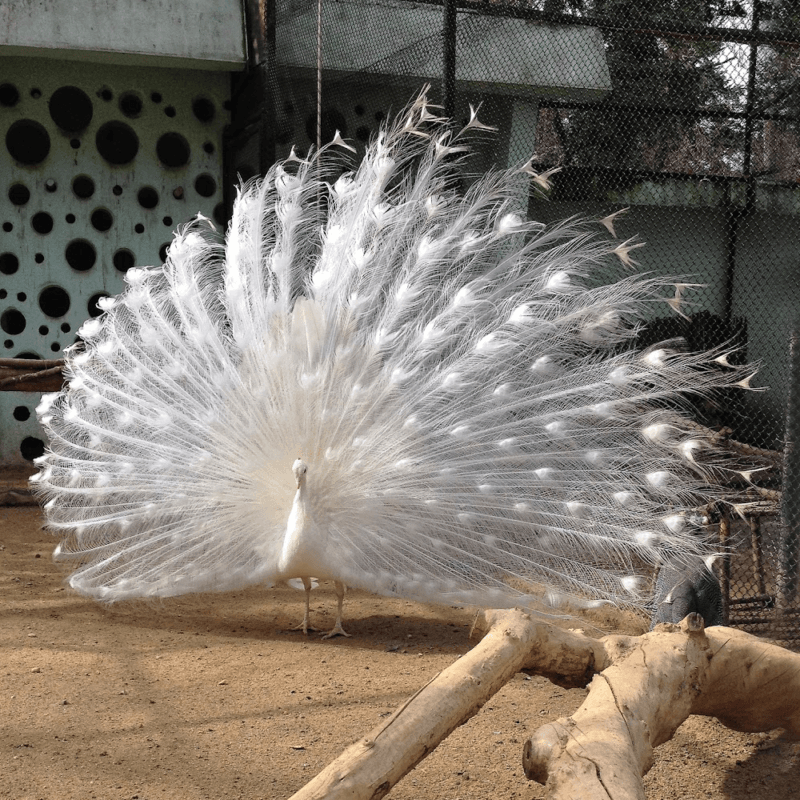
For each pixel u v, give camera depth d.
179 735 2.60
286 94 5.47
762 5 3.78
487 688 2.19
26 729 2.60
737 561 3.40
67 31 5.69
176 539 3.46
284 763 2.46
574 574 3.27
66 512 3.70
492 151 4.44
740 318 4.20
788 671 2.39
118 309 3.78
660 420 3.37
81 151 6.34
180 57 5.89
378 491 3.32
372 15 4.89
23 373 4.93
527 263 3.58
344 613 3.76
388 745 1.96
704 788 2.42
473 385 3.49
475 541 3.35
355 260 3.49
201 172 6.55
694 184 4.25
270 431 3.37
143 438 3.57
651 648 2.35
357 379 3.41
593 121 4.35
